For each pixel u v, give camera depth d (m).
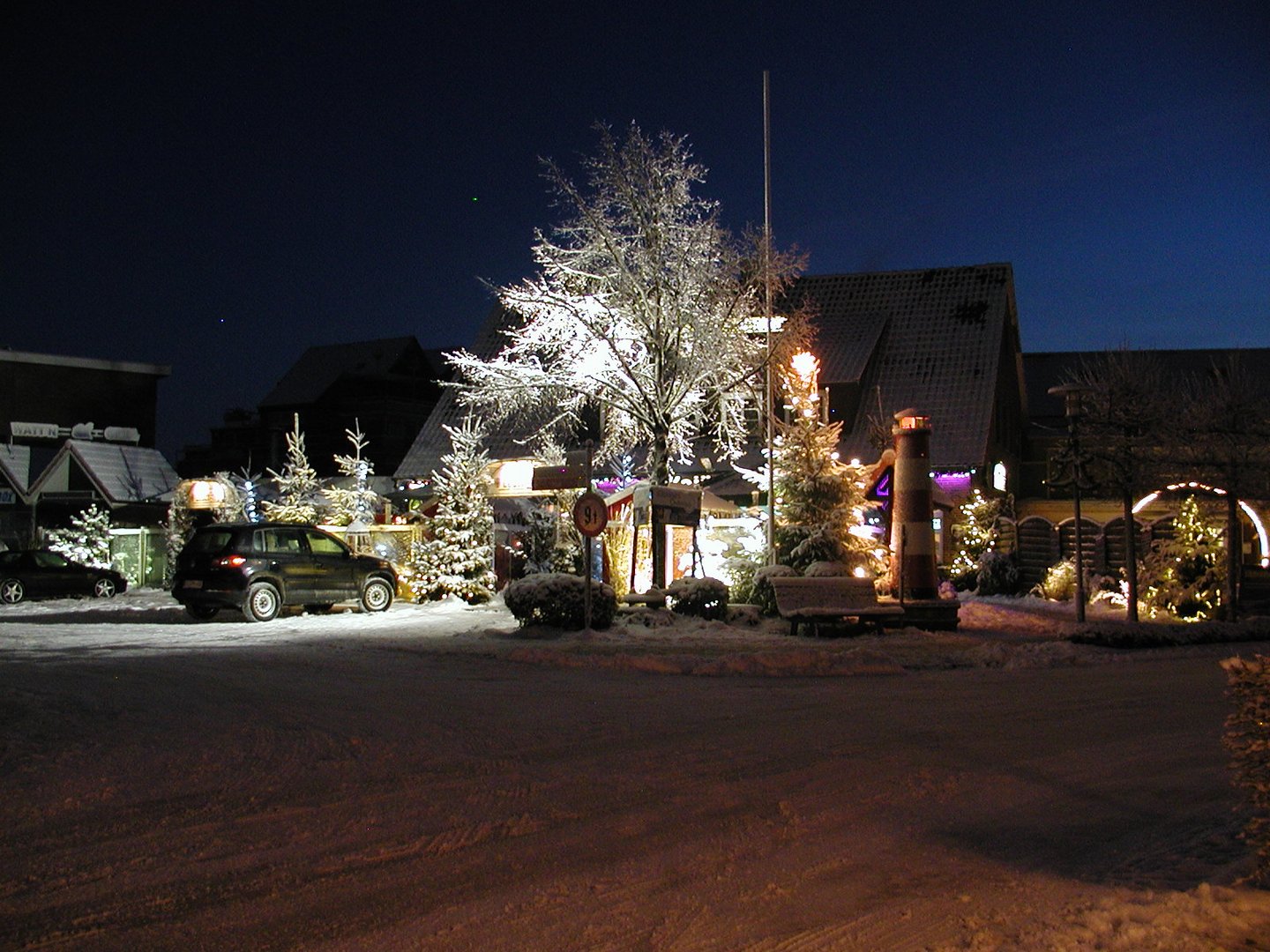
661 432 28.05
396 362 62.69
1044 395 51.47
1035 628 20.00
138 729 10.02
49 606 27.19
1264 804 5.89
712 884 6.11
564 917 5.59
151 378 59.91
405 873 6.24
